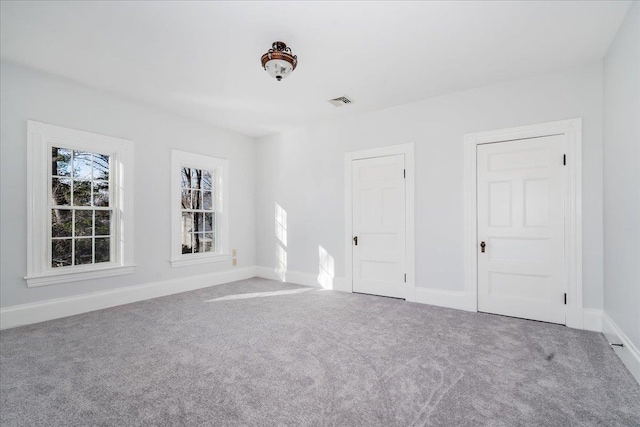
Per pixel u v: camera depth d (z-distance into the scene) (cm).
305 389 180
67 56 278
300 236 485
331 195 452
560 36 243
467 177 343
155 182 402
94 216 352
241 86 339
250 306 354
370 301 376
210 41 253
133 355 225
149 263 394
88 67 299
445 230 356
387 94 359
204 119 449
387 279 399
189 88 345
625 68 218
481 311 334
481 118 337
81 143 335
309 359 219
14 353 229
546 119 303
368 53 270
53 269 316
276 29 236
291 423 150
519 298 313
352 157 430
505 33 240
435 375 196
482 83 329
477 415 156
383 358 220
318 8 212
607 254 260
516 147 318
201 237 471
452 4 207
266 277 527
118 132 366
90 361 216
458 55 273
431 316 317
